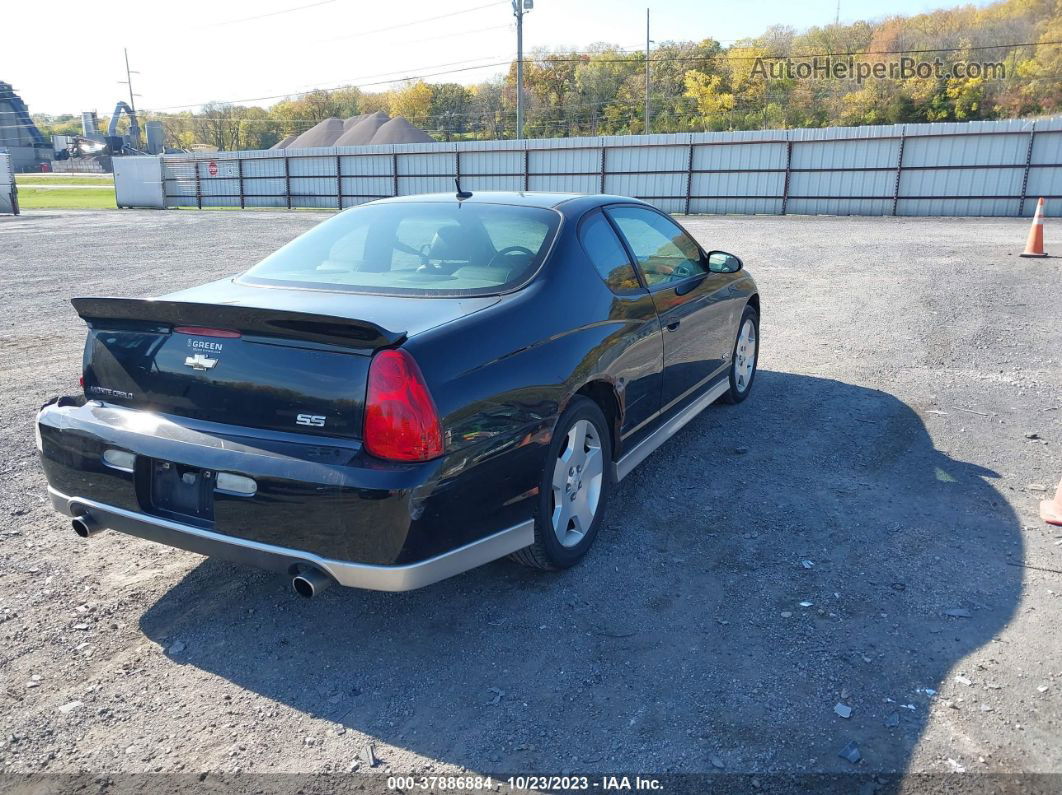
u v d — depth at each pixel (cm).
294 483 257
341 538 257
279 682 276
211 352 281
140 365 296
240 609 321
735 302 527
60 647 294
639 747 241
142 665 285
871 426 528
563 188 3275
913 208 2659
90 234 2311
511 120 9981
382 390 256
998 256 1365
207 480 275
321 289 329
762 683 269
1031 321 831
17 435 523
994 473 446
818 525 386
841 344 762
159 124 10244
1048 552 356
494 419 284
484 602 325
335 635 304
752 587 331
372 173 3691
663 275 438
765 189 2883
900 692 263
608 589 332
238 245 1919
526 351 305
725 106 8056
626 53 9294
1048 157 2433
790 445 495
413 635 303
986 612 309
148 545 377
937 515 395
